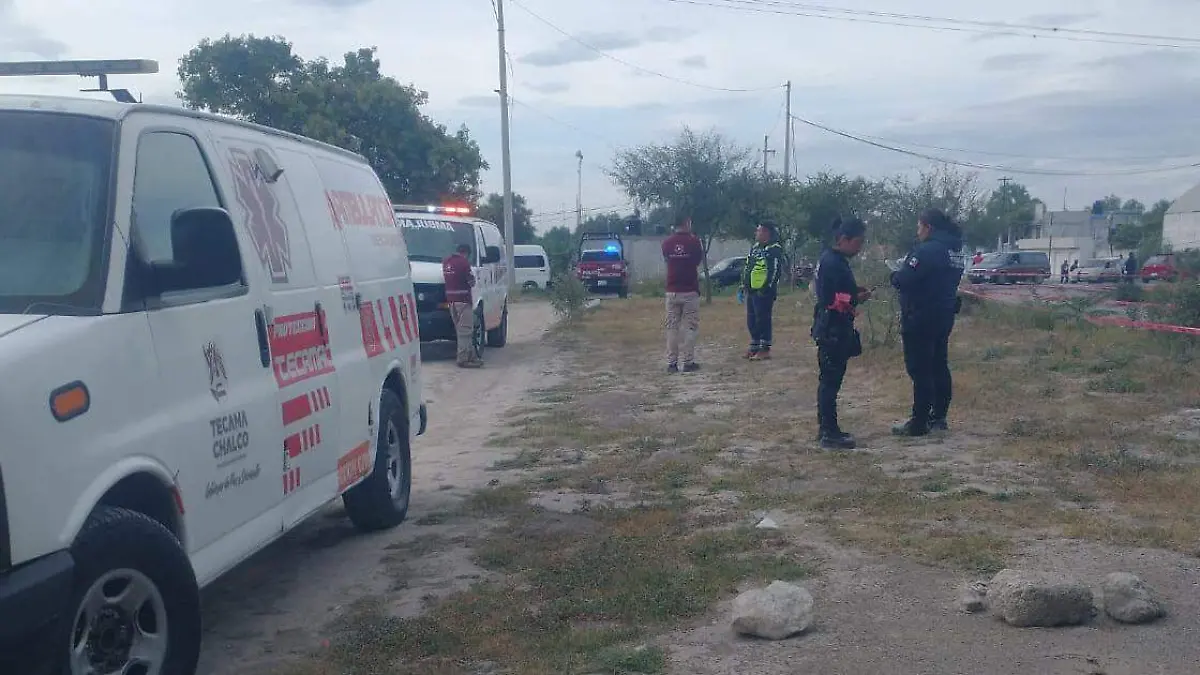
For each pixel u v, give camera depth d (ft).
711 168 121.60
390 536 23.48
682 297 48.24
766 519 22.71
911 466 27.12
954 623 16.58
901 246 71.31
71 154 14.33
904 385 39.88
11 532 11.20
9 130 14.56
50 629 11.48
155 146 15.38
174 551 13.48
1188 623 16.28
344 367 20.70
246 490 16.28
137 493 13.93
